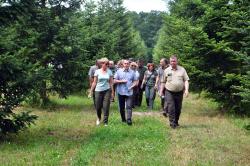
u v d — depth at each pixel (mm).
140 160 8734
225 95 17453
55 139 11031
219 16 17016
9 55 10188
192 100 25266
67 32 18797
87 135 11781
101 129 12852
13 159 8719
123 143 10594
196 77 17469
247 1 16328
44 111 18078
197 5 18703
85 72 20109
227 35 16453
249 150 9891
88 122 14570
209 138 11375
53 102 21328
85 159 8680
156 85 18297
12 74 10305
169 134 12094
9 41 10625
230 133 12266
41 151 9531
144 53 77312
